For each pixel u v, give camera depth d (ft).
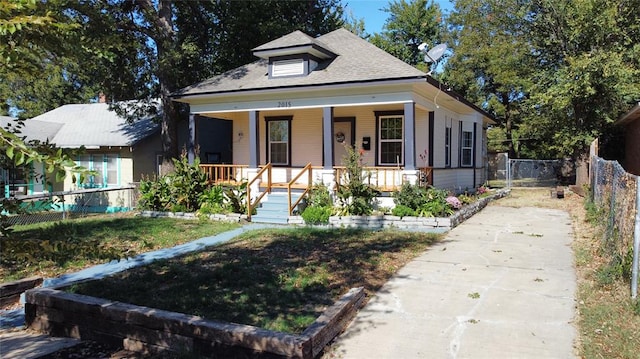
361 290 18.20
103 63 50.90
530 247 27.61
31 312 17.40
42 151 8.73
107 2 47.80
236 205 43.19
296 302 17.80
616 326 14.80
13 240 8.86
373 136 49.03
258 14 63.67
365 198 38.40
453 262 24.17
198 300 17.93
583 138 61.67
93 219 43.37
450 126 56.08
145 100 60.90
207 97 47.80
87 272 24.17
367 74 40.60
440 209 36.04
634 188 18.15
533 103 68.44
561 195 57.00
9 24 7.72
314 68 46.03
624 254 19.53
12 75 9.95
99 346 15.55
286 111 52.54
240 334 13.17
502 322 15.71
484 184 70.49
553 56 68.44
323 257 25.58
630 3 60.03
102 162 63.31
